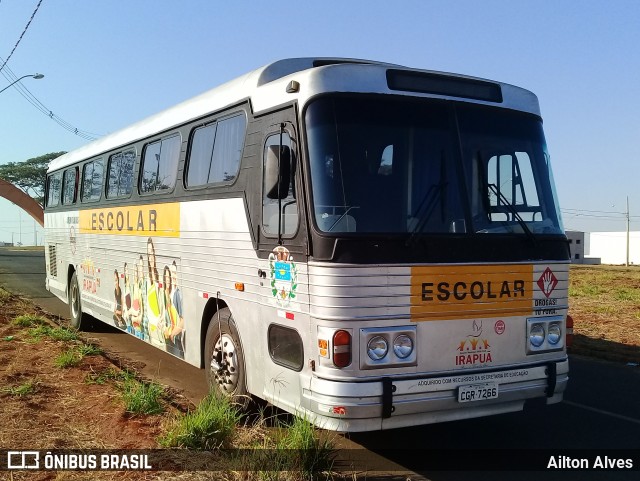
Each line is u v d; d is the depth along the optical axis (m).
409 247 5.32
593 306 16.83
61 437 5.96
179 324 8.15
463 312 5.50
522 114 6.29
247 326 6.49
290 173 5.61
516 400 5.80
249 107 6.54
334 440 6.20
